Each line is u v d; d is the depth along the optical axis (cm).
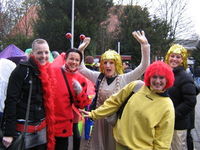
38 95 299
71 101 350
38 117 300
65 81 344
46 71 308
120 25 2667
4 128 288
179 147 368
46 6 2239
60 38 2142
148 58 372
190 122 404
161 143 279
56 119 337
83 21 2062
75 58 348
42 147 312
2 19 2319
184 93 358
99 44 2606
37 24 2225
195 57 3134
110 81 383
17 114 293
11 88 287
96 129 380
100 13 2231
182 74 368
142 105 289
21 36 2359
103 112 330
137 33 377
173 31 2712
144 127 286
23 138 287
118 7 2827
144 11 2666
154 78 287
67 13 2181
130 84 323
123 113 304
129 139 291
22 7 2934
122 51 2589
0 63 380
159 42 2562
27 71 291
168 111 284
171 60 390
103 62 385
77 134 421
